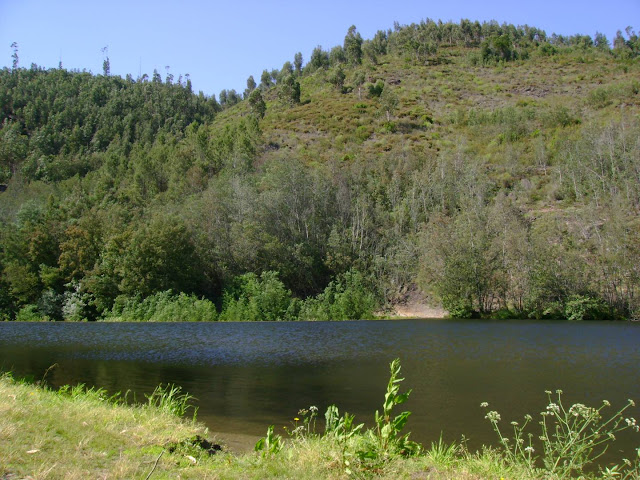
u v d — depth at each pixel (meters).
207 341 29.66
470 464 7.52
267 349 25.62
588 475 8.12
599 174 73.62
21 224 64.12
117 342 29.33
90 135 141.88
